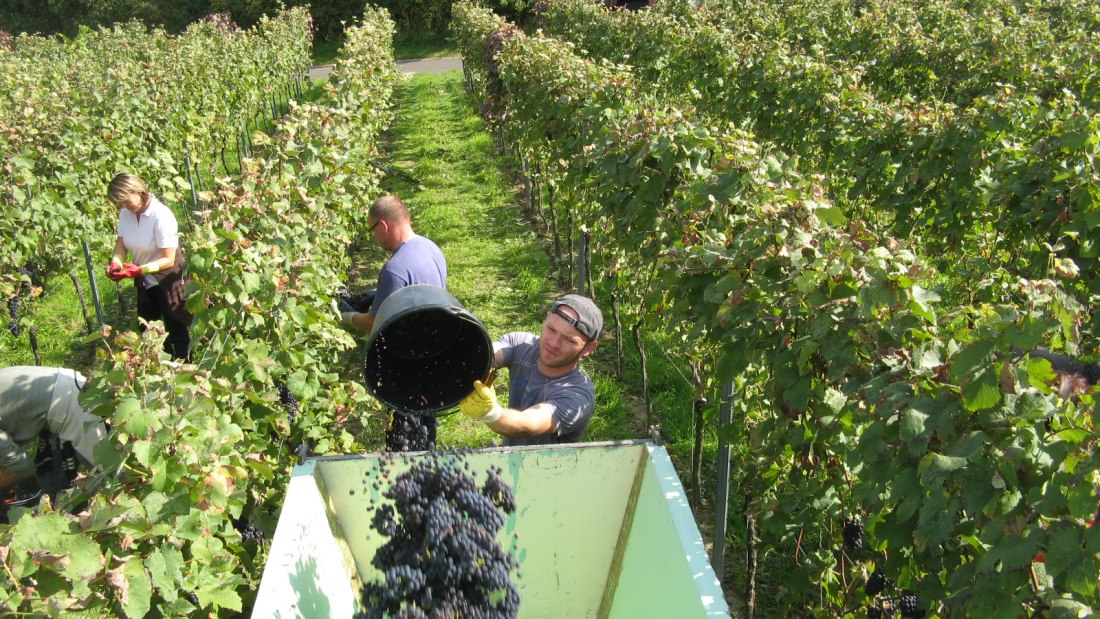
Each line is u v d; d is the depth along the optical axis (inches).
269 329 150.5
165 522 93.7
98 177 268.2
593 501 109.1
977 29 399.5
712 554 160.2
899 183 218.5
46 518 82.4
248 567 127.7
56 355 267.9
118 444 99.7
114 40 746.2
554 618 114.2
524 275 321.4
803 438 108.2
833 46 453.1
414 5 1206.3
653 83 429.4
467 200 426.9
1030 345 76.5
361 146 273.0
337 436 176.2
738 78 340.8
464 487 101.8
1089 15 493.4
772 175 140.2
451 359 117.6
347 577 104.7
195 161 381.7
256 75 571.2
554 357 122.6
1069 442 73.5
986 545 79.5
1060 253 163.9
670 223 151.5
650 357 249.3
